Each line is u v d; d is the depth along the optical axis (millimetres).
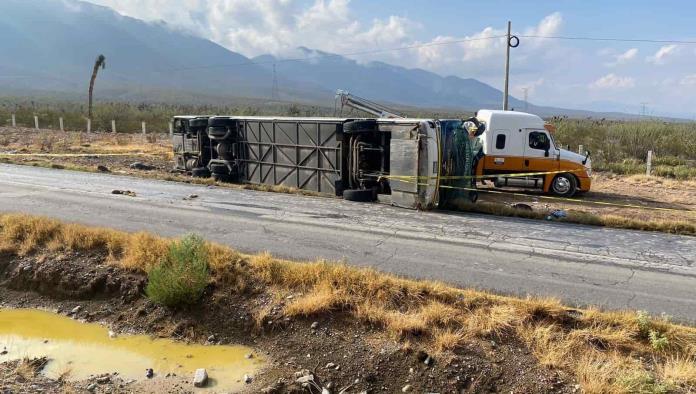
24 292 7711
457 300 6578
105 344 6441
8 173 18469
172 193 15359
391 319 6141
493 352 5645
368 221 12008
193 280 6820
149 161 24609
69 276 7664
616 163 26938
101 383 5559
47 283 7711
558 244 10250
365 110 22312
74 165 20781
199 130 20078
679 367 5207
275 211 12922
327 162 16250
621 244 10430
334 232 10648
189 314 6812
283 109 115188
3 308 7363
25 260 8125
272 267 7453
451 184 14891
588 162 18391
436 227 11539
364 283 6898
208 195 15281
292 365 5836
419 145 13758
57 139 33344
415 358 5645
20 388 5266
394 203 14547
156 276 6875
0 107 60594
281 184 17688
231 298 6914
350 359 5754
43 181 16719
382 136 15266
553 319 6129
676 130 32500
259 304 6754
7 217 9359
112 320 6938
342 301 6535
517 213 13523
